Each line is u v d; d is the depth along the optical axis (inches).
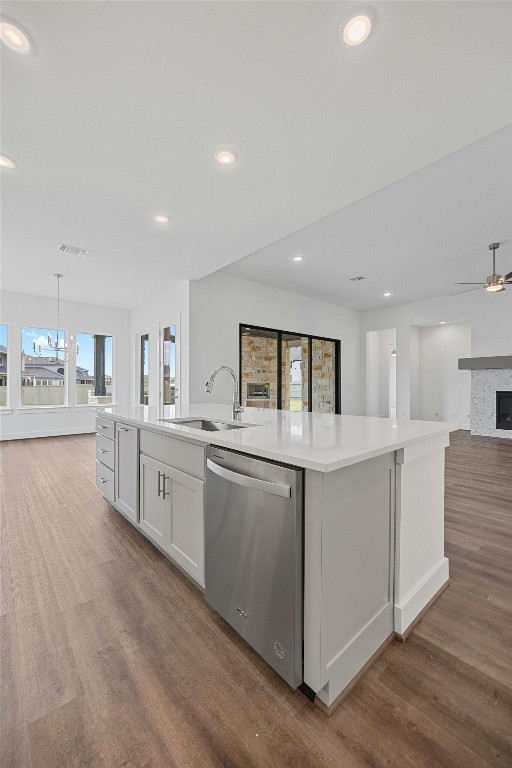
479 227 148.7
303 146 83.8
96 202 111.0
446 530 96.5
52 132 78.8
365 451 48.6
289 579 46.1
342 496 47.1
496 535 93.4
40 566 79.7
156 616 63.0
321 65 61.5
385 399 362.3
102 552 86.3
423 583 64.0
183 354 208.4
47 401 261.9
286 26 54.9
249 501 52.5
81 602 66.9
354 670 49.1
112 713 44.1
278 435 62.2
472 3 51.9
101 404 286.5
